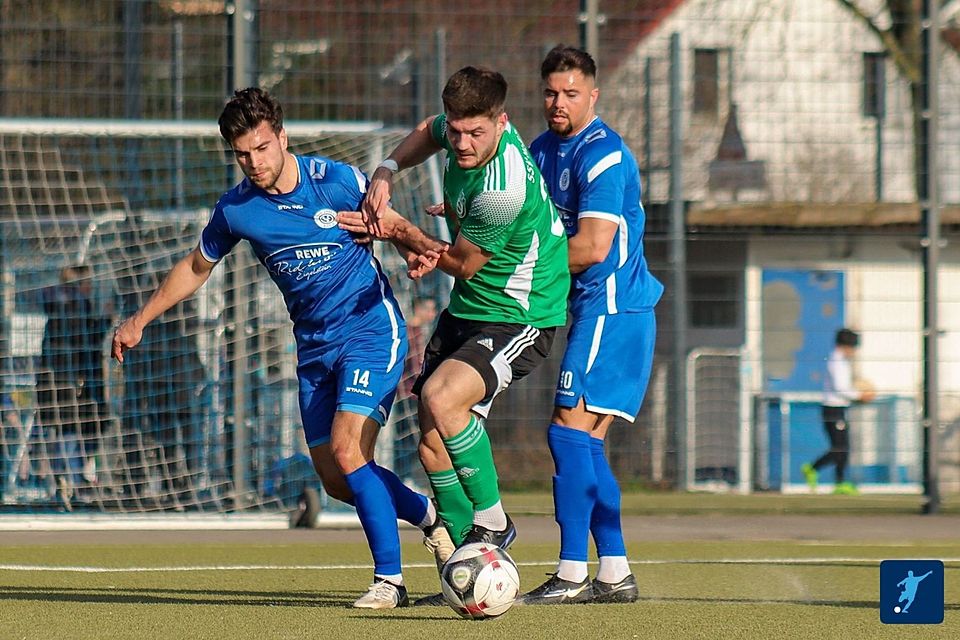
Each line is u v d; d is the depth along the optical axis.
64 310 36.12
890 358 43.06
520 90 38.16
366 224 18.34
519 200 17.56
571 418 19.64
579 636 15.70
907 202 42.16
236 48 35.16
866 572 24.27
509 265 18.28
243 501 34.72
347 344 18.73
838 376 44.97
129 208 36.91
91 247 36.75
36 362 36.44
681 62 40.34
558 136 19.86
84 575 23.34
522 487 38.78
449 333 18.95
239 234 18.72
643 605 19.23
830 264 45.19
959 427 47.22
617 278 19.66
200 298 35.75
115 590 21.03
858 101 41.78
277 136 17.75
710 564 25.75
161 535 31.47
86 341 36.09
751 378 44.66
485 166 17.47
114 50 36.69
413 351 37.19
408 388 37.00
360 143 35.78
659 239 39.22
